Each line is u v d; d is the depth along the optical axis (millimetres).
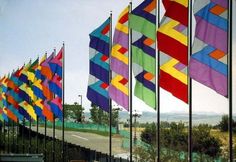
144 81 21266
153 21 21234
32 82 38406
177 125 72062
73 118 123438
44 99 34750
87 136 81062
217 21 17391
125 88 23203
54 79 31875
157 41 19219
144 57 21312
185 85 19141
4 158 18547
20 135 62219
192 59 17469
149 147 51938
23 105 40594
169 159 50375
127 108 23281
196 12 17438
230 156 17016
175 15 19141
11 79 42938
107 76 25094
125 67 23172
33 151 51250
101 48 25078
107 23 25109
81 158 46344
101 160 46406
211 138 66625
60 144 48812
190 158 19281
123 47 23125
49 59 32750
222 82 17328
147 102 21234
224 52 17328
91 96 25062
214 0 17359
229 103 17203
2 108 49375
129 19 21359
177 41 19172
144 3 21219
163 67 19312
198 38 17406
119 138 82125
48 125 92875
